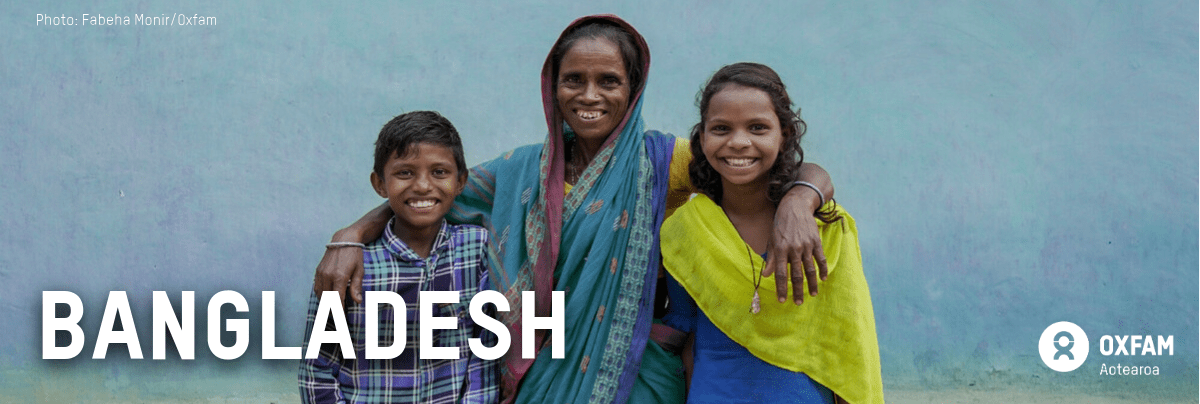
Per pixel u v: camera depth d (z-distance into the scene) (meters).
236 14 5.95
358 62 5.93
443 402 3.17
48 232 5.92
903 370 5.84
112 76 5.96
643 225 3.21
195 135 5.92
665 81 5.90
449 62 5.93
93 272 5.89
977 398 5.65
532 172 3.32
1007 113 5.95
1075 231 5.91
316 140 5.92
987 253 5.91
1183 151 5.92
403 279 3.16
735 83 2.93
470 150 5.87
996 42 5.97
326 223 5.89
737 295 3.03
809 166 3.08
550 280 3.24
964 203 5.93
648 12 5.91
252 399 5.68
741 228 3.09
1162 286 5.87
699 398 3.08
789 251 2.74
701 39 5.93
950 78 5.97
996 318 5.87
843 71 5.97
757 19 5.94
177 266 5.88
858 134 5.96
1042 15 5.96
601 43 3.19
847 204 5.95
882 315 5.89
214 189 5.90
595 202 3.22
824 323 3.00
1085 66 5.95
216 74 5.94
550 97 3.29
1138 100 5.93
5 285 5.89
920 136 5.95
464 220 3.41
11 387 5.79
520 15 5.94
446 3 5.95
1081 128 5.93
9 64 5.98
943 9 5.98
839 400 3.05
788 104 2.98
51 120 5.96
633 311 3.19
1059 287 5.89
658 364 3.25
